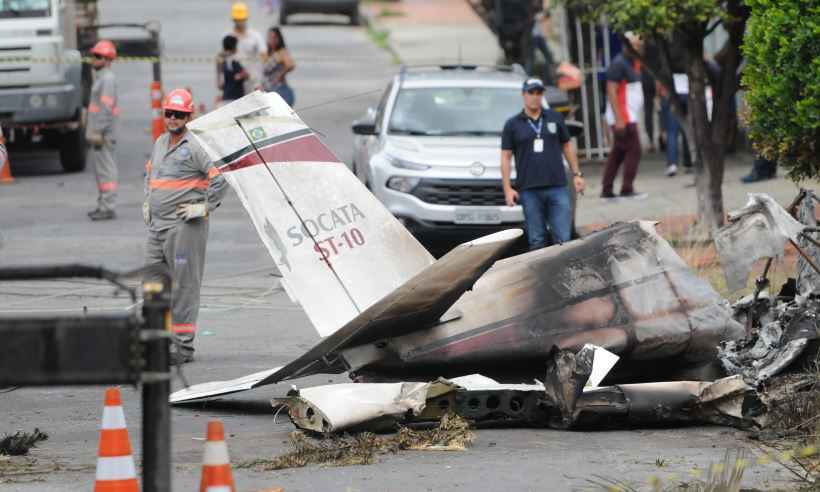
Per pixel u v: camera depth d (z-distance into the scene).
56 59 68.44
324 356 27.56
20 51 68.00
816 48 33.66
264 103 29.23
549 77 80.56
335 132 82.94
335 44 128.38
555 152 42.19
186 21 143.00
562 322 27.67
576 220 54.50
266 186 28.83
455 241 51.38
